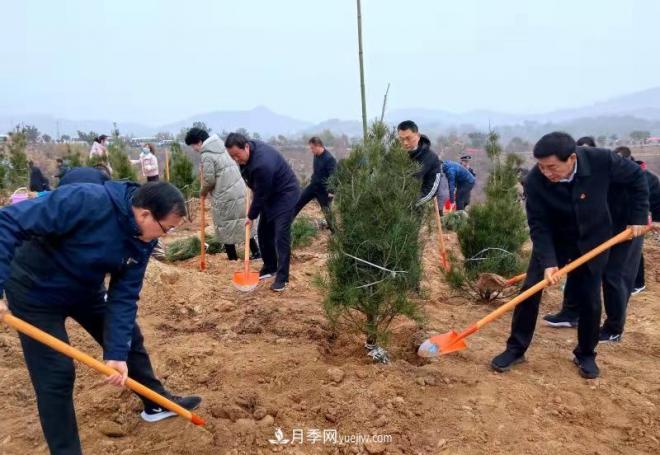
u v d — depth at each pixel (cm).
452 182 1032
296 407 354
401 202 406
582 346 407
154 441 329
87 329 325
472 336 478
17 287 273
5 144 1570
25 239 256
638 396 378
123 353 285
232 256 760
